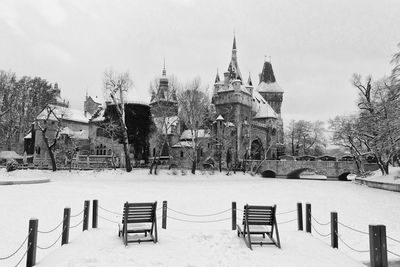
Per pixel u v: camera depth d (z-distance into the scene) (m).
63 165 68.75
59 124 60.41
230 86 95.69
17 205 20.67
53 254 10.26
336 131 69.25
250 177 68.12
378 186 47.03
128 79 59.56
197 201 26.77
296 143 123.38
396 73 38.22
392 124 38.94
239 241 12.03
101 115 81.94
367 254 12.61
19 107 86.94
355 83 61.50
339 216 21.28
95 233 13.27
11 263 10.86
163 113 61.38
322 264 9.70
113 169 57.44
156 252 10.52
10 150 83.12
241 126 87.94
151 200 26.28
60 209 20.34
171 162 76.94
